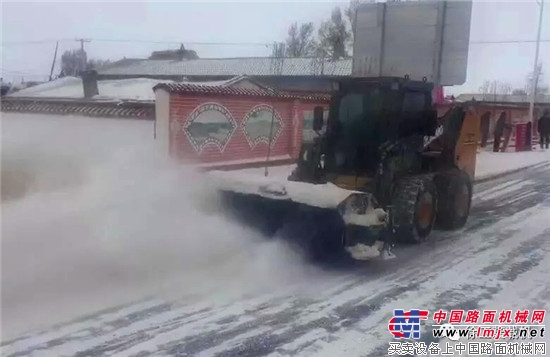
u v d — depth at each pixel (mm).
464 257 7004
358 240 6059
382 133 7277
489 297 5609
